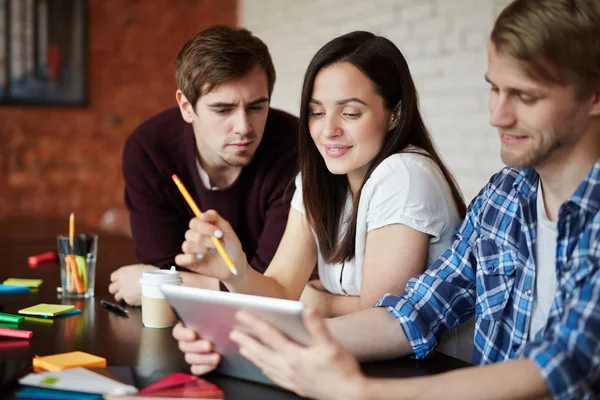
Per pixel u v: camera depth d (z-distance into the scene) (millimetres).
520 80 1077
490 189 1392
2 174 5020
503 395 993
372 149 1541
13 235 3029
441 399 988
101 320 1583
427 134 1614
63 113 5113
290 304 1000
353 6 4082
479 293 1357
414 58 3619
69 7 5031
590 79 1070
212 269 1479
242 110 1898
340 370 992
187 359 1214
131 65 5234
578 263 1109
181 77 1960
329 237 1673
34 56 4980
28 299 1799
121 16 5176
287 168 2068
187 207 2211
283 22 4863
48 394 1099
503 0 3051
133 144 2184
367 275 1539
